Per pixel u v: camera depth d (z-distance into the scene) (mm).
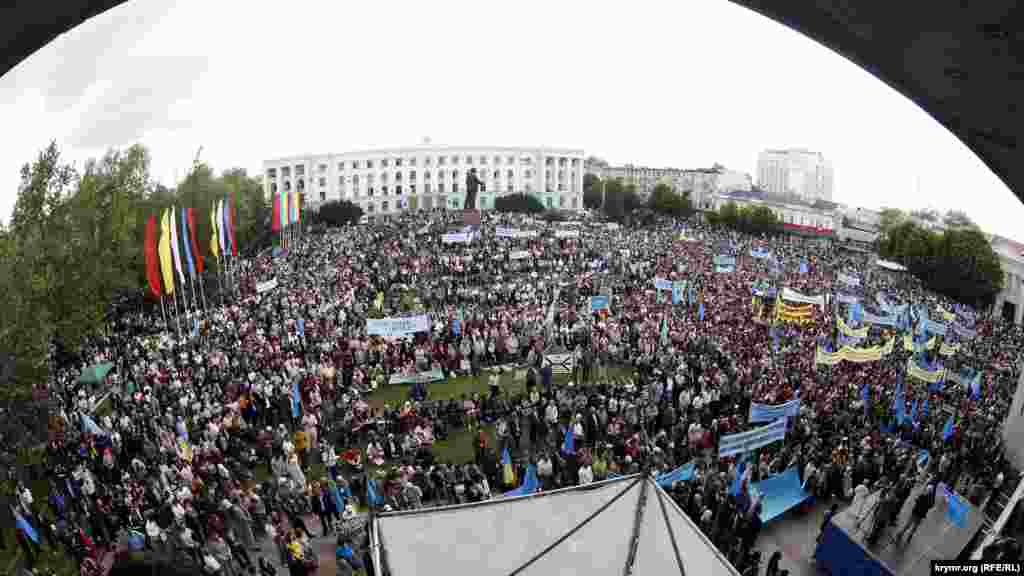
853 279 48125
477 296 42875
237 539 16953
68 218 33812
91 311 33938
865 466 20344
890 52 3900
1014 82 3619
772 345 31953
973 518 17984
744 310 39969
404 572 6562
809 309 35375
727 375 26859
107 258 37188
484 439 21281
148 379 25828
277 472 20031
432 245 62844
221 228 44469
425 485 19594
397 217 120312
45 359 24109
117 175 42469
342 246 65750
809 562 17453
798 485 19828
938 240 72438
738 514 17422
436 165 136750
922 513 17344
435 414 24766
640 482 7371
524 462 21453
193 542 15648
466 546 6848
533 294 43438
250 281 50188
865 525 17500
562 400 24484
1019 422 24312
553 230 74750
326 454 20938
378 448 21875
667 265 54906
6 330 22453
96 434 21234
